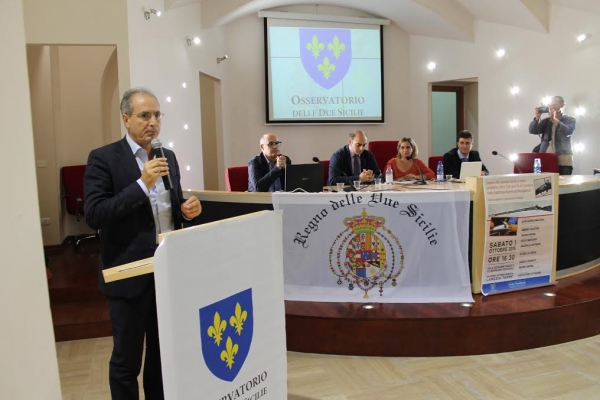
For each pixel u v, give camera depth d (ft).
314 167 12.46
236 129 24.97
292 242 10.27
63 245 18.31
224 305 4.11
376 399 7.77
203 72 21.74
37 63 17.65
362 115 26.30
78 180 18.40
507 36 22.63
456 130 28.27
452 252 10.08
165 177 6.14
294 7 25.18
